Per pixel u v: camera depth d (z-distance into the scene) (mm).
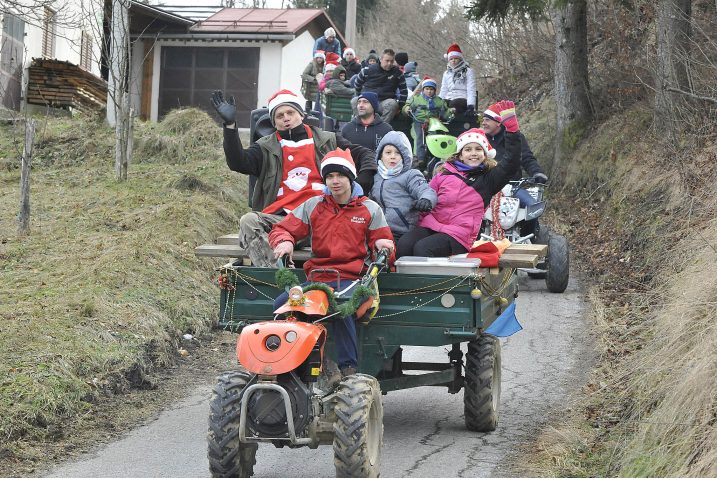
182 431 13320
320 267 11406
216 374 16703
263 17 54781
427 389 16125
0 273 19250
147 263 20781
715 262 15133
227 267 12219
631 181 29172
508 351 18203
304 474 11508
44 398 13195
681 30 26703
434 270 11898
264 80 52469
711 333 12141
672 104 26859
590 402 14422
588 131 37125
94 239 22172
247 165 13570
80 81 43125
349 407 9836
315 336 9859
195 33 51750
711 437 9891
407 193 14328
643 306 19578
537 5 33781
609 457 11742
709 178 22969
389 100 28750
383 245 11359
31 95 41844
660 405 11914
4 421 12344
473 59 57625
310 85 37062
